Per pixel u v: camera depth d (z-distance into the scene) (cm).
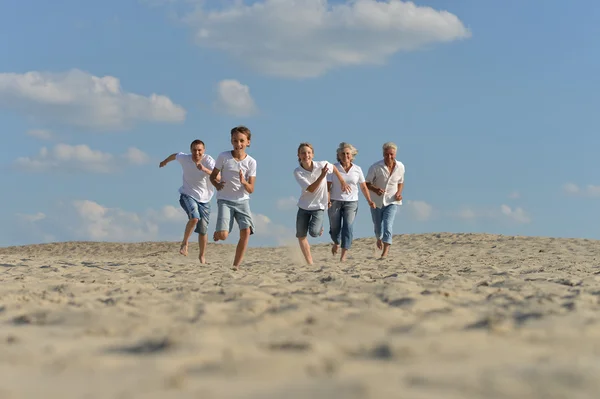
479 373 221
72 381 226
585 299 450
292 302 435
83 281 643
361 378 212
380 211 1034
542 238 1689
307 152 851
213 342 297
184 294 492
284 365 240
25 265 887
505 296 472
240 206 783
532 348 282
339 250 1546
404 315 382
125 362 261
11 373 243
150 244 1956
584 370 218
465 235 1798
